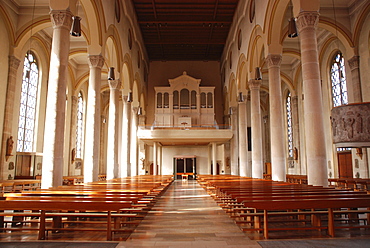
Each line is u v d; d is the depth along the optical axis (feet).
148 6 69.77
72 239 17.63
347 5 53.88
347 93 56.03
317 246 15.20
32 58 59.57
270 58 44.01
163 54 98.12
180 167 98.12
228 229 20.07
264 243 16.11
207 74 100.94
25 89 56.95
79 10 52.08
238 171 82.94
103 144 99.35
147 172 96.07
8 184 39.01
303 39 32.73
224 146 95.86
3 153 48.21
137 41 75.15
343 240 16.35
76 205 17.17
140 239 17.38
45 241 16.71
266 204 17.22
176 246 15.83
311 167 30.66
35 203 17.21
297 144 77.30
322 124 30.91
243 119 66.64
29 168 55.57
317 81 31.63
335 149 61.77
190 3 68.39
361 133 34.04
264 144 104.01
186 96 94.53
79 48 67.15
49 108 30.55
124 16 59.31
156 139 76.43
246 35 58.70
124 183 36.81
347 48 54.34
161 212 27.68
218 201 33.55
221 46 91.91
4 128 48.65
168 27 79.00
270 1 43.24
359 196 19.85
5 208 17.10
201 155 98.27
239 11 65.51
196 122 92.38
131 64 66.85
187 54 98.17
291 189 25.09
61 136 30.63
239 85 67.62
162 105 93.45
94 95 42.75
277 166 41.91
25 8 52.16
